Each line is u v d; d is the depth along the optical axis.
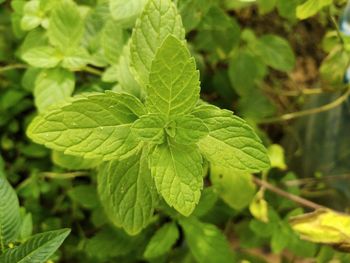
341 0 0.33
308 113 0.39
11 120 0.37
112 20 0.29
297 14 0.29
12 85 0.36
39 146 0.36
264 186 0.34
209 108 0.22
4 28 0.36
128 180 0.23
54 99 0.29
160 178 0.21
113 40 0.29
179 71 0.20
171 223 0.30
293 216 0.32
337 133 0.38
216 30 0.36
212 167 0.31
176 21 0.22
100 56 0.31
